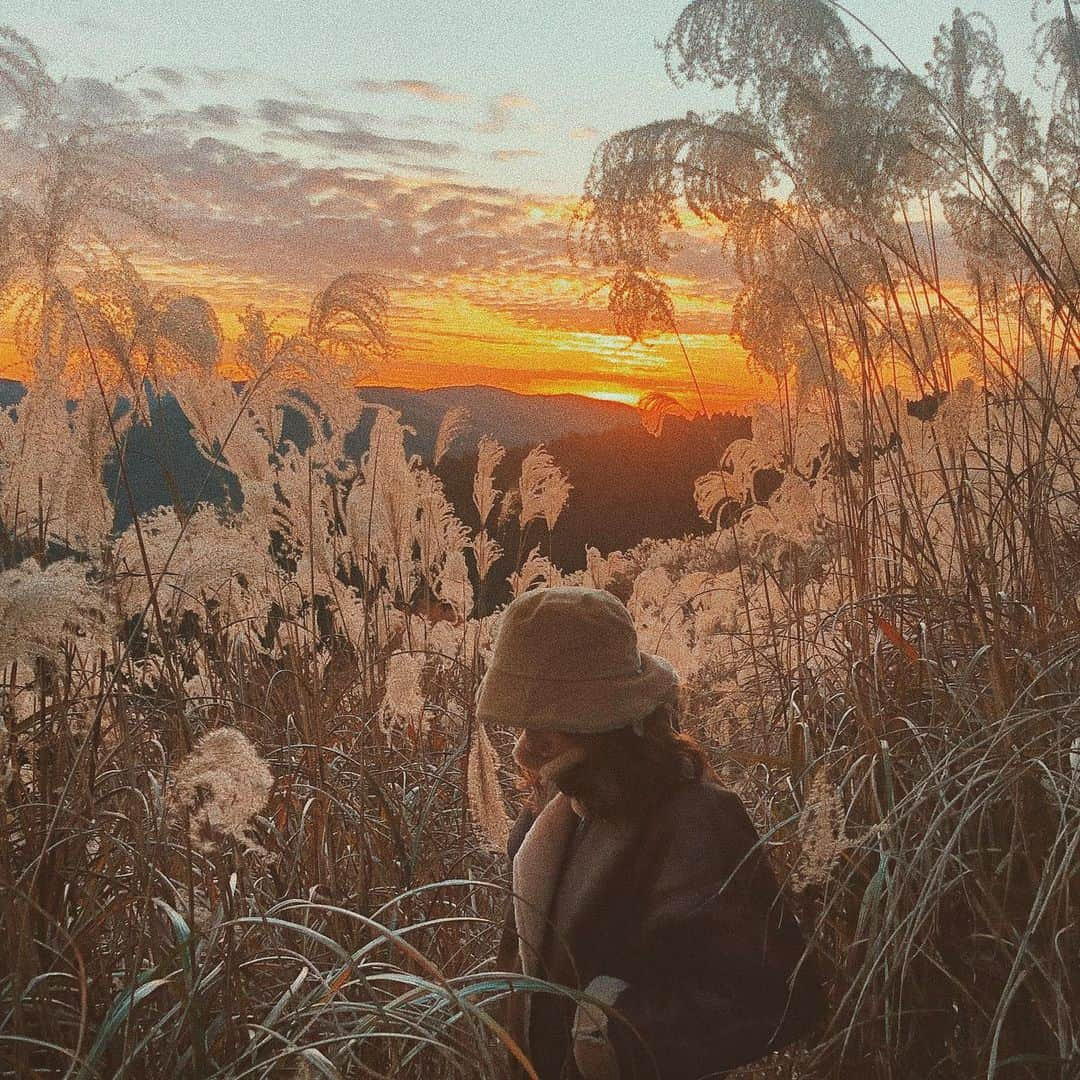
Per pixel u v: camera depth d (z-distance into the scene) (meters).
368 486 4.75
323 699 3.67
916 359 3.52
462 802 3.20
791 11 3.17
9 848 2.16
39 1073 1.89
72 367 2.93
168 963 1.89
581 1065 1.88
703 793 2.00
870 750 2.37
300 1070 1.78
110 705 2.71
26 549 2.85
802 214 3.35
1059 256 3.25
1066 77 3.45
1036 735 2.22
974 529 3.00
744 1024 1.82
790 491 3.91
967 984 2.16
